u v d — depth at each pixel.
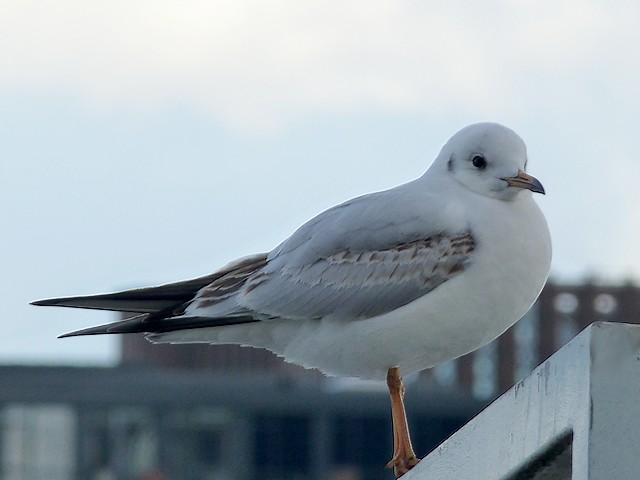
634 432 6.71
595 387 6.75
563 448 7.15
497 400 7.72
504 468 7.59
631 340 6.77
